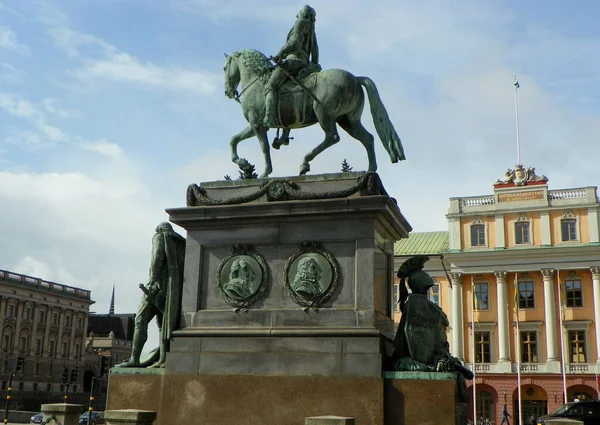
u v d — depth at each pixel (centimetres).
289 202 959
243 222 987
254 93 1073
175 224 1021
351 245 935
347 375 879
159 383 955
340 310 912
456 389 862
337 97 1019
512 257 5203
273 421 890
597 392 4812
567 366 4944
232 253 984
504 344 5125
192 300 988
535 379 4988
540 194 5259
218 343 948
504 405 5028
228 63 1130
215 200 1000
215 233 1001
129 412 724
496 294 5247
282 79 1055
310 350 905
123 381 973
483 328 5231
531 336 5122
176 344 969
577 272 5075
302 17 1105
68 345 9788
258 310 950
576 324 4991
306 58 1098
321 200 945
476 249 5338
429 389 850
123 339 11406
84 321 10200
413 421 845
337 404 870
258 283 959
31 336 9100
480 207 5388
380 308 941
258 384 909
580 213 5134
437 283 5456
